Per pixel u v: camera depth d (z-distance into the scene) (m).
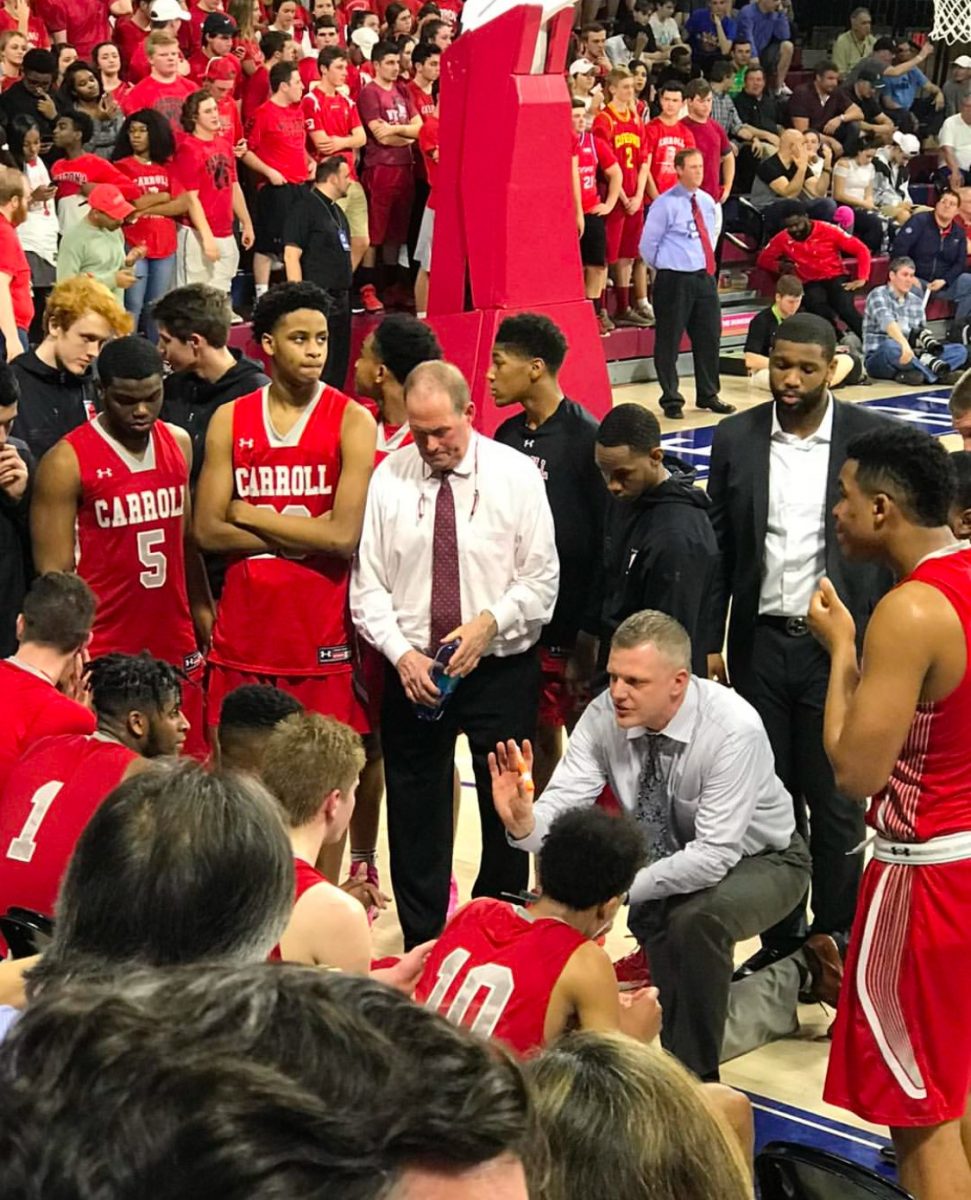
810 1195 1.90
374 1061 0.58
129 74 10.98
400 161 11.05
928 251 13.90
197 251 9.35
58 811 2.78
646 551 3.85
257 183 10.34
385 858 4.86
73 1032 0.57
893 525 2.68
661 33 15.87
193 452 4.30
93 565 3.87
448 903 4.12
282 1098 0.54
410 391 3.73
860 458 2.70
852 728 2.62
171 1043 0.56
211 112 9.35
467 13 7.66
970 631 2.57
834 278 12.45
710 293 10.86
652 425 3.83
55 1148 0.53
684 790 3.53
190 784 1.54
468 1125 0.57
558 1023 2.71
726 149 13.15
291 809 2.99
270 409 3.88
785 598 3.87
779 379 3.78
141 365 3.71
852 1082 2.80
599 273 11.97
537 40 7.62
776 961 3.88
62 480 3.77
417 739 3.97
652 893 3.49
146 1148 0.53
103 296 4.27
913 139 15.73
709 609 3.93
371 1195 0.54
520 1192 0.58
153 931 1.44
